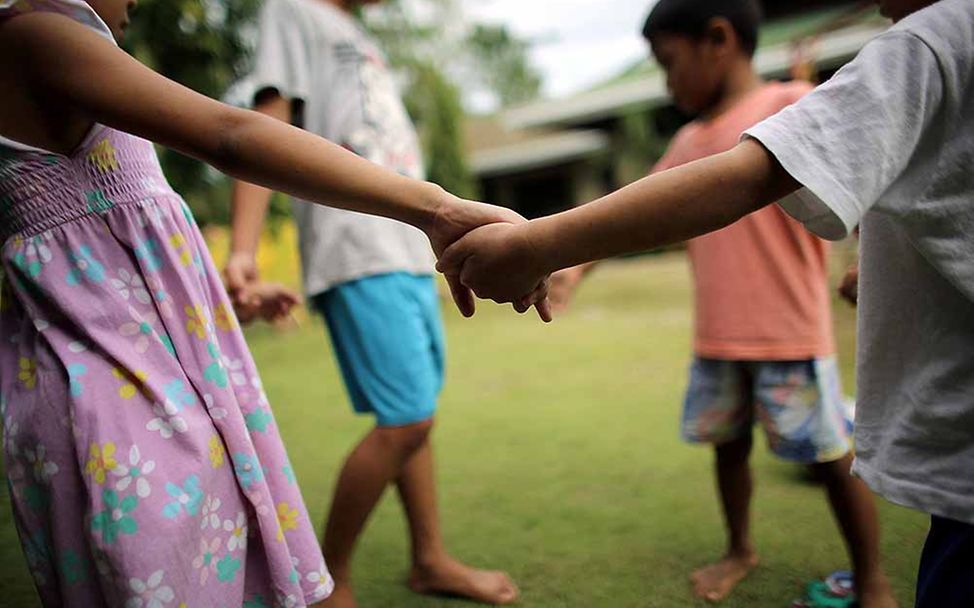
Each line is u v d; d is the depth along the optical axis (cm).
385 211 91
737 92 167
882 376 92
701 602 153
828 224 77
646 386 343
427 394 152
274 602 100
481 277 90
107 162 95
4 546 190
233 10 440
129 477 86
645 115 1252
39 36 84
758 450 242
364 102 161
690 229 80
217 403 97
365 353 151
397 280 151
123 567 85
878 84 77
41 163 93
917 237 81
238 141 85
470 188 1195
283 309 161
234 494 97
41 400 90
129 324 93
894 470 88
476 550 180
